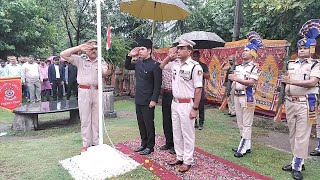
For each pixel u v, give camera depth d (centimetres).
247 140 449
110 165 366
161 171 370
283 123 681
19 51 1378
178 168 379
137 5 459
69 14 1608
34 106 733
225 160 418
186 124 362
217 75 902
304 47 360
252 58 436
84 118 427
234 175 362
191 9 1094
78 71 423
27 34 1308
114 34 1471
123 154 418
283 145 521
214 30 1096
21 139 595
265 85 747
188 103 360
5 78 705
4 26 1200
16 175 364
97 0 374
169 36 1270
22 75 1021
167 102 435
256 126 667
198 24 1124
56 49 1783
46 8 1511
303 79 357
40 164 399
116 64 1163
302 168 396
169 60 392
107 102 768
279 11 632
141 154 429
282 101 420
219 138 548
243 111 444
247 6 831
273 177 368
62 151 454
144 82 417
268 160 431
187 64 354
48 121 796
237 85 450
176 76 364
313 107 357
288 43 683
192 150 371
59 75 1081
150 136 432
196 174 362
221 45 642
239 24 843
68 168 375
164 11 461
